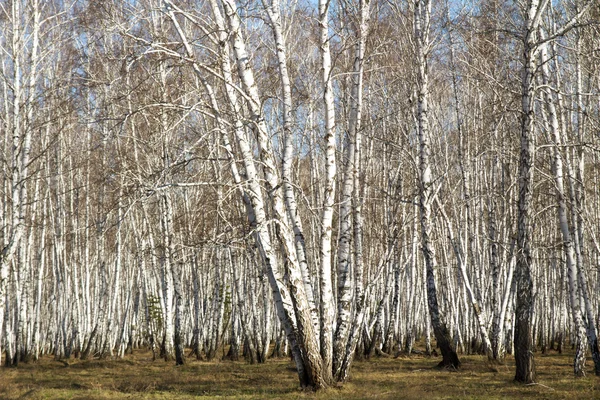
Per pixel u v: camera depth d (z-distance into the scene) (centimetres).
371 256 2852
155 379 1992
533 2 1714
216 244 1638
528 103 1664
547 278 3503
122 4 1897
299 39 2406
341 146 2411
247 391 1644
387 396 1453
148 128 2092
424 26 2164
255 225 1509
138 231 3178
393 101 2703
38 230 3522
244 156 1479
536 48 1666
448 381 1786
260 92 2130
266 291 2916
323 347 1571
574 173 2030
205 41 2172
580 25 1573
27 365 2750
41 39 2512
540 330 3656
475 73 2653
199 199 2733
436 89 2834
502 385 1661
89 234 3275
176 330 2547
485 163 2936
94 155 2759
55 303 3362
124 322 3266
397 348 3105
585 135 2223
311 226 2698
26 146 2169
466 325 2948
